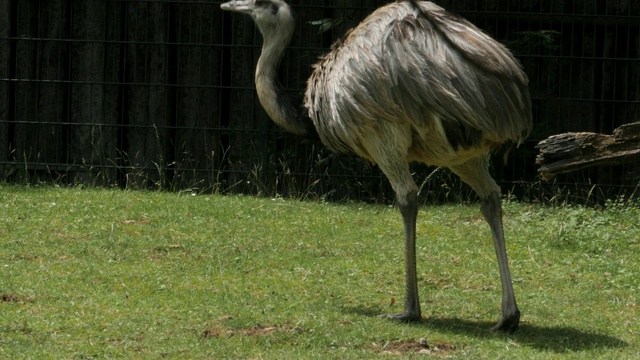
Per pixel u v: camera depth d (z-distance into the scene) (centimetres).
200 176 1923
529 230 1488
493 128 931
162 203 1566
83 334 917
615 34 1912
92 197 1595
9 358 837
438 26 948
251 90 1948
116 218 1450
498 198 1012
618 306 1115
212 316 994
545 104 1911
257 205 1609
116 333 922
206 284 1135
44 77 1984
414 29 950
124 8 1975
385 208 1667
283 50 1088
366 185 1805
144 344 892
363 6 1903
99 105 1975
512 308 984
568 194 1756
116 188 1756
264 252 1311
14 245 1274
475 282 1204
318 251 1328
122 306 1021
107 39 1977
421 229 1491
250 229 1438
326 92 996
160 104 1969
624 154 1185
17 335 904
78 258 1232
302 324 969
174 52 1975
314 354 876
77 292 1069
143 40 1969
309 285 1152
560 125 1914
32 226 1380
